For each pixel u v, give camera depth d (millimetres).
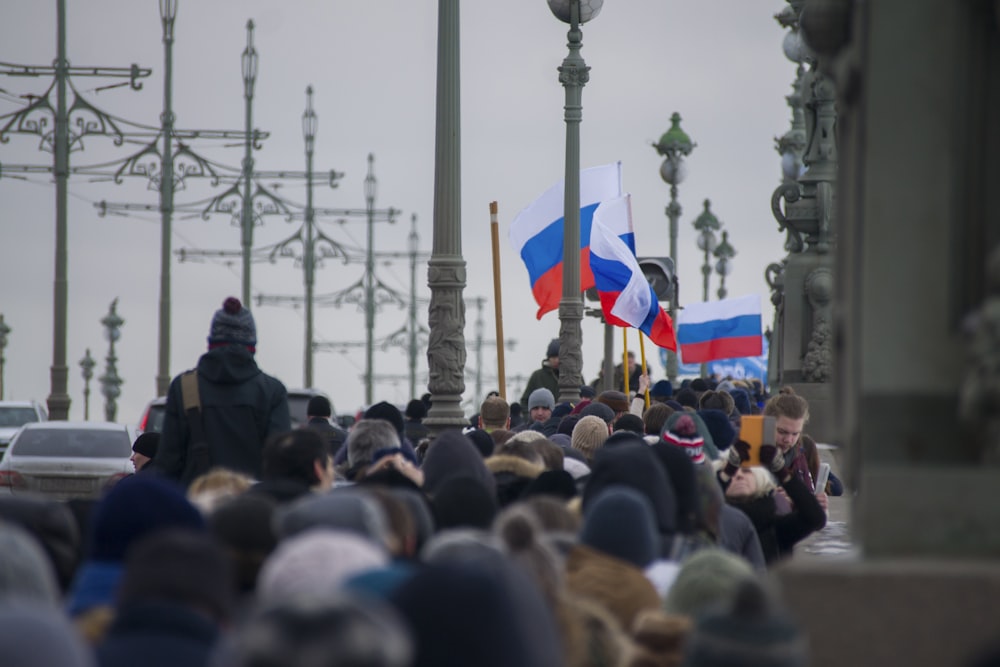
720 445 25047
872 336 13461
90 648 10570
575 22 54031
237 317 25734
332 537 11359
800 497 22891
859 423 13516
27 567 11281
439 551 12578
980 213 13430
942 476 12727
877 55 13484
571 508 18578
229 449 25516
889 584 12320
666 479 17703
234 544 13453
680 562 17297
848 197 14711
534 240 54625
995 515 12664
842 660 12344
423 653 9211
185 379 25734
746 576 14203
